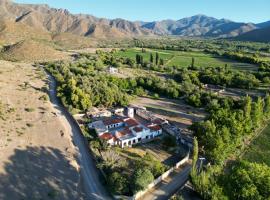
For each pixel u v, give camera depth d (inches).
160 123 3801.7
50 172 2600.9
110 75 6176.2
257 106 3609.7
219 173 2431.1
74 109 4138.8
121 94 4736.7
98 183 2554.1
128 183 2379.4
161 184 2541.8
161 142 3348.9
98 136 3334.2
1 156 2706.7
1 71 5994.1
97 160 2847.0
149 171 2444.6
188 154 2982.3
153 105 4776.1
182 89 5349.4
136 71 7573.8
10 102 4200.3
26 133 3287.4
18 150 2866.6
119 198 2330.2
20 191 2308.1
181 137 3393.2
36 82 5610.2
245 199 1947.6
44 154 2876.5
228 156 2989.7
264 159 2974.9
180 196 2252.7
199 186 2295.8
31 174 2532.0
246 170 2146.9
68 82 4985.2
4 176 2437.3
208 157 2876.5
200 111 4510.3
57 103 4547.2
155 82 5748.0
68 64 7253.9
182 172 2728.8
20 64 7288.4
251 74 6604.3
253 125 3553.2
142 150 3144.7
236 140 3004.4
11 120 3577.8
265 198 1914.4
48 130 3430.1
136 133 3312.0
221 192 2034.9
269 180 2005.4
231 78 6195.9
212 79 6314.0
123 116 4116.6
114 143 3230.8
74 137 3383.4
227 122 3122.5
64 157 2876.5
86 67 7140.8
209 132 2913.4
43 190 2356.1
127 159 2933.1
